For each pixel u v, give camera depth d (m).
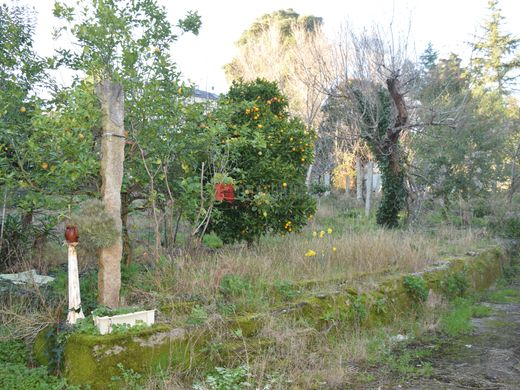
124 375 4.64
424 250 11.30
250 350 5.60
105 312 5.03
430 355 6.86
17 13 7.95
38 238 7.35
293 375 5.41
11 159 6.16
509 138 20.47
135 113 6.65
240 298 6.30
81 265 6.79
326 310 6.91
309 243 9.53
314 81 19.31
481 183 19.14
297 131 9.47
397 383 5.68
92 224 5.14
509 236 17.81
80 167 5.44
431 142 18.67
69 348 4.76
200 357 5.30
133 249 7.56
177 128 7.01
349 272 8.31
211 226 8.92
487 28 36.78
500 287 13.04
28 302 5.75
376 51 16.36
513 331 8.35
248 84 10.48
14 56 7.13
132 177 7.06
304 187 9.54
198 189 7.18
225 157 7.39
